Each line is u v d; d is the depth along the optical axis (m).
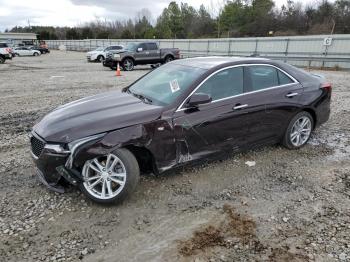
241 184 4.22
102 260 2.89
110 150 3.49
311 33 51.62
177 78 4.45
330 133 6.33
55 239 3.15
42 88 12.23
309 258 2.91
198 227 3.34
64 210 3.62
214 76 4.34
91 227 3.33
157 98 4.27
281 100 4.91
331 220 3.47
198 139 4.16
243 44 29.56
